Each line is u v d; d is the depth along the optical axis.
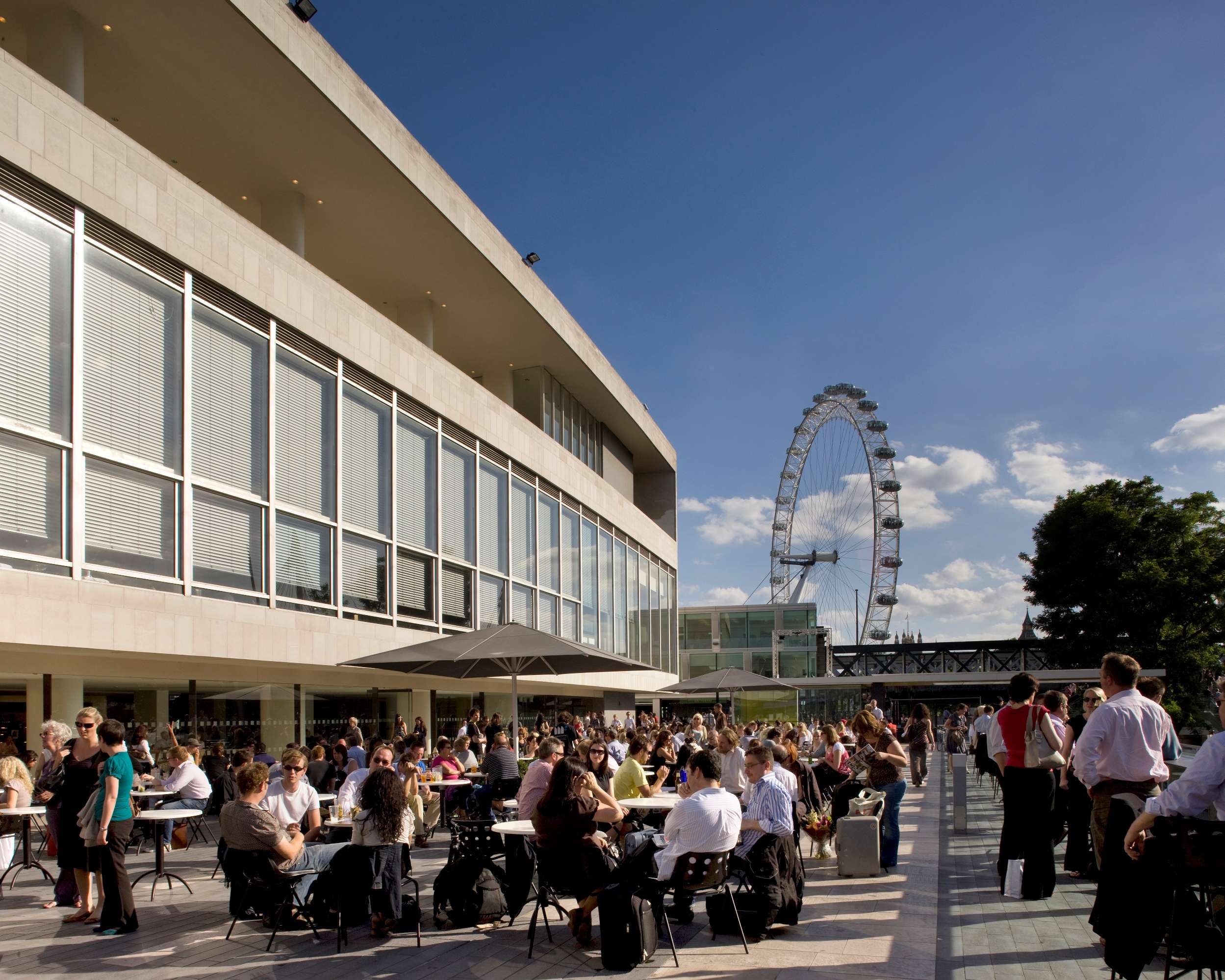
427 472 21.28
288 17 16.84
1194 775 5.30
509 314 27.83
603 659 12.95
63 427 11.99
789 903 8.08
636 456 44.41
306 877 8.41
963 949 7.29
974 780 24.41
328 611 17.34
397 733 21.41
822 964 6.98
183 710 15.41
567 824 7.71
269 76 17.20
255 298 15.63
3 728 12.75
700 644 63.75
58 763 11.20
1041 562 50.94
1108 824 6.02
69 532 11.93
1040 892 9.00
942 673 56.69
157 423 13.59
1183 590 46.28
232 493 14.97
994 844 12.98
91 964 7.30
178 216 14.01
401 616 19.83
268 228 21.22
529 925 8.64
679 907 8.57
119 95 17.69
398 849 8.12
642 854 7.51
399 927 8.37
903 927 8.11
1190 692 46.25
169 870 11.66
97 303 12.66
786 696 58.16
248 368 15.64
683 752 15.73
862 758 11.40
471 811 14.85
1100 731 6.83
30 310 11.63
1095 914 5.98
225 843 8.61
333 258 24.34
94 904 9.52
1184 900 5.52
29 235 11.70
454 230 22.88
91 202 12.46
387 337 19.58
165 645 13.03
